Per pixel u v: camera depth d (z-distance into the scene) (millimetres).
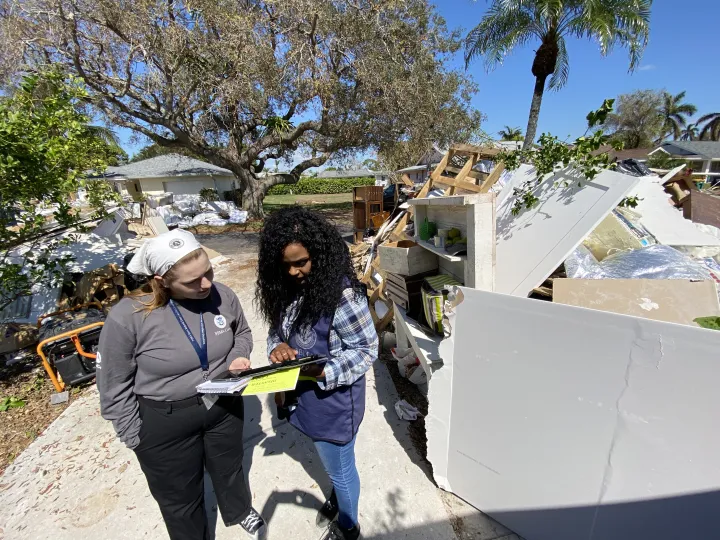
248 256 9055
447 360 1935
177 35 9953
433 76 12719
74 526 2061
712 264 2762
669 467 1191
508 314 1610
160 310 1377
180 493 1558
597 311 1312
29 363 3955
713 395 1073
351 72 11883
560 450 1510
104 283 4938
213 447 1608
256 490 2236
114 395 1369
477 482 1938
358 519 2000
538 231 2672
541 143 2887
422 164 21047
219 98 11258
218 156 14953
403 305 2969
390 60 11617
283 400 1639
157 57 10570
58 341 3361
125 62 10875
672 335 1138
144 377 1400
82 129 3672
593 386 1365
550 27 9695
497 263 2758
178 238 1295
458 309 1835
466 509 2000
